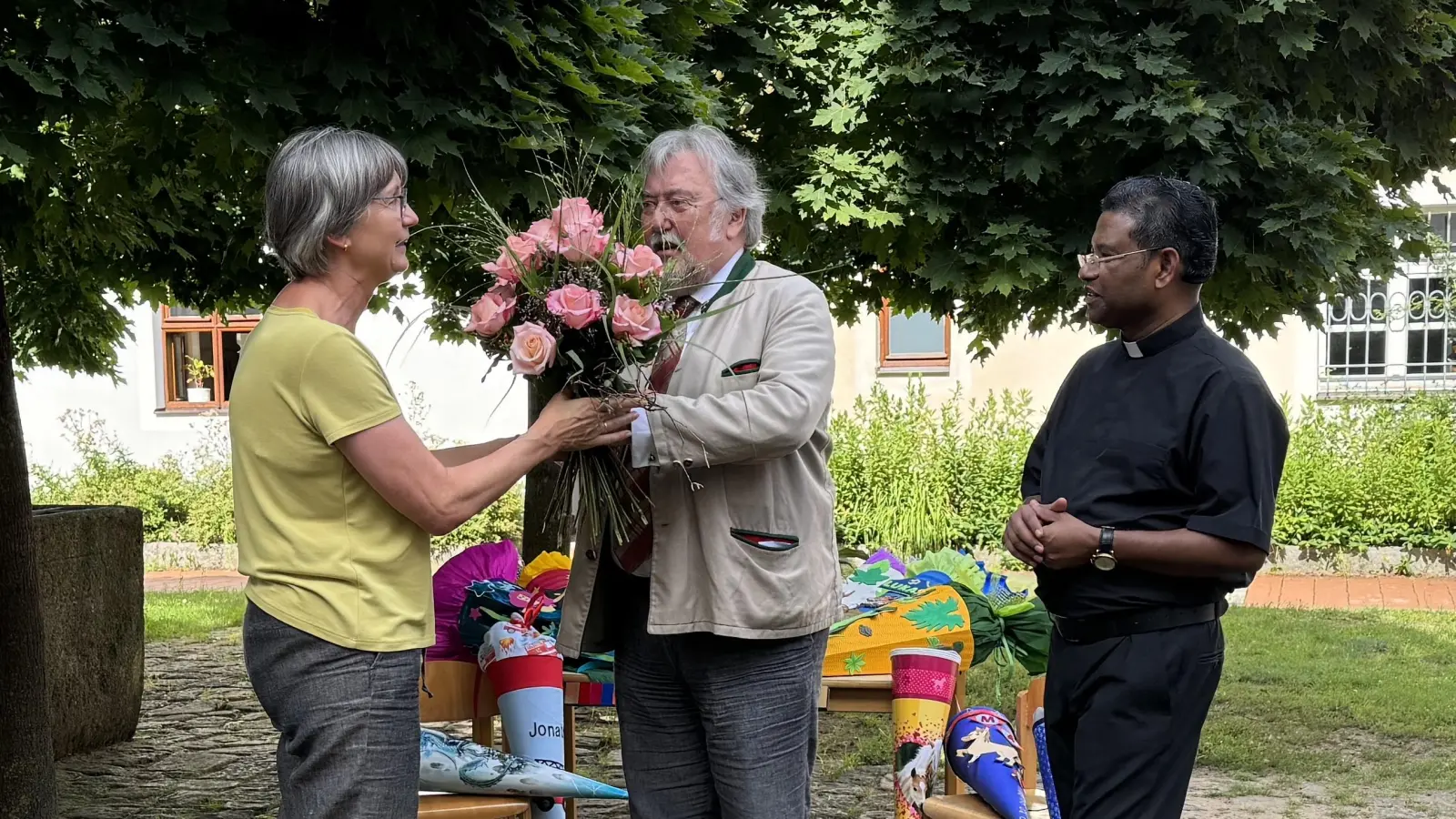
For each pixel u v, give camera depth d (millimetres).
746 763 2477
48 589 5250
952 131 5094
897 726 3340
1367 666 7012
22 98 2873
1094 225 5074
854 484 11016
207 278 5441
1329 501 10367
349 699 2229
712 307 2520
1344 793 4793
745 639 2443
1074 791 2555
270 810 4684
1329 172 4789
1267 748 5398
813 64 5332
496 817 3068
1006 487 10758
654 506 2467
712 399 2367
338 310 2334
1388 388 10945
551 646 3406
